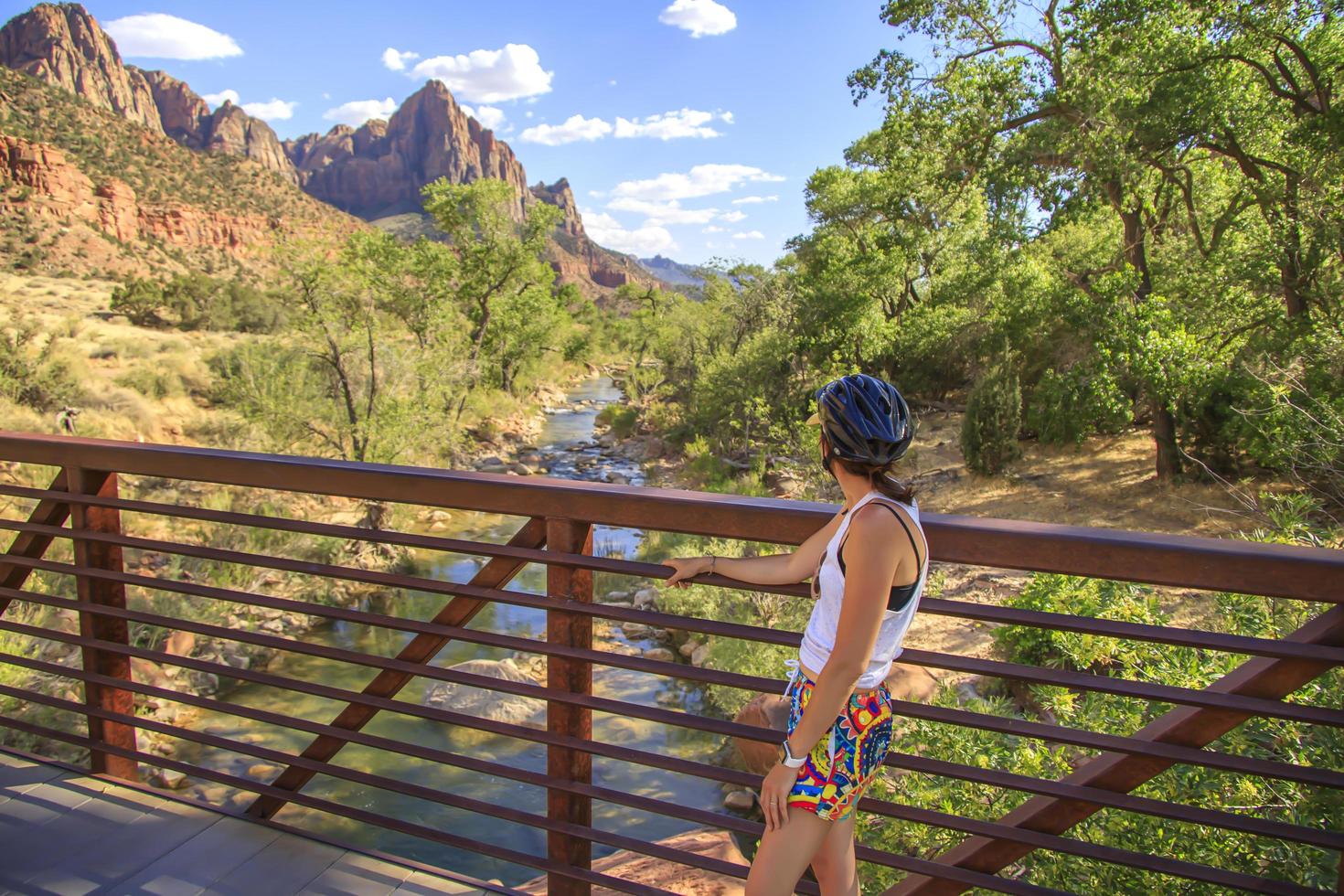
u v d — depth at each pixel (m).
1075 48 16.84
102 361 25.83
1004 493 16.67
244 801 7.55
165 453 2.51
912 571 1.48
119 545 2.61
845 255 30.00
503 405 35.50
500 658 11.12
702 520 1.89
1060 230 22.52
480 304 37.12
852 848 1.67
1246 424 11.34
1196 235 17.39
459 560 15.52
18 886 2.30
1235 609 4.34
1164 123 15.12
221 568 13.00
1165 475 15.75
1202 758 1.60
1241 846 3.47
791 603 11.04
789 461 21.00
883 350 27.50
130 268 81.19
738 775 1.92
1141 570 1.57
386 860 2.41
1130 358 15.28
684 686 10.54
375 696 2.36
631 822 7.72
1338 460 8.14
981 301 25.22
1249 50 14.87
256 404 19.61
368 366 19.62
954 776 1.77
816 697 1.46
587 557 2.03
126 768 2.90
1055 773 4.59
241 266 96.06
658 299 58.88
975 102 17.58
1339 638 1.49
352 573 2.30
